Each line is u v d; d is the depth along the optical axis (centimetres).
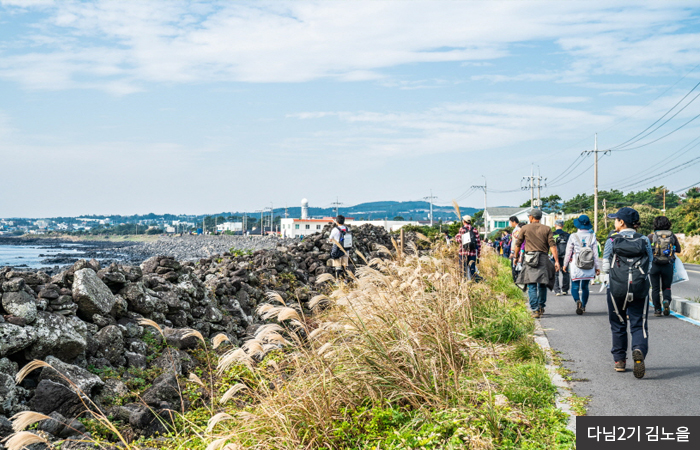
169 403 545
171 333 709
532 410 465
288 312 448
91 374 542
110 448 450
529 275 924
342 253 1227
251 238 11031
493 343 691
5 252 10144
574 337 769
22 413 307
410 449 398
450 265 893
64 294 620
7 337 505
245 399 555
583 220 970
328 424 429
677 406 481
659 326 854
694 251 3412
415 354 514
